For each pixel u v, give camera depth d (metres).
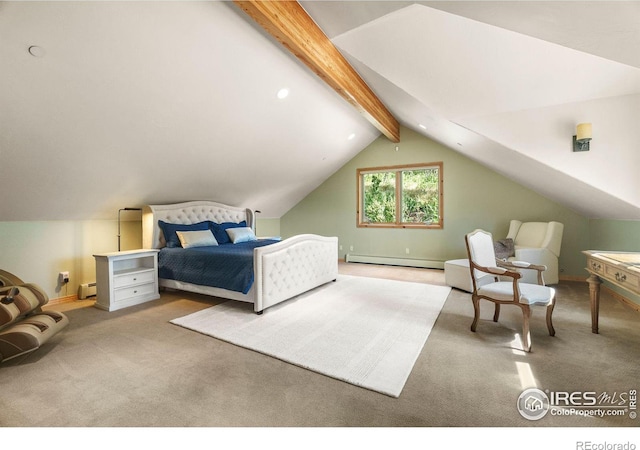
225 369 2.12
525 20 1.46
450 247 5.87
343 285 4.52
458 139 4.30
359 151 6.75
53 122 2.60
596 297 2.61
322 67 2.89
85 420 1.59
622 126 2.79
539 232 4.54
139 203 4.40
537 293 2.46
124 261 4.37
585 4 1.21
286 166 5.51
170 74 2.71
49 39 2.03
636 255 2.40
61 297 3.85
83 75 2.37
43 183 3.16
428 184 6.15
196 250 3.88
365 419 1.58
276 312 3.30
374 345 2.46
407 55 2.89
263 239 5.60
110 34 2.18
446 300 3.74
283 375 2.03
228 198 5.64
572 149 2.97
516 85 2.86
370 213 6.81
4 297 2.39
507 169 4.52
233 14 2.44
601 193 2.96
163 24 2.28
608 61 2.40
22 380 1.99
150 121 3.10
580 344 2.42
